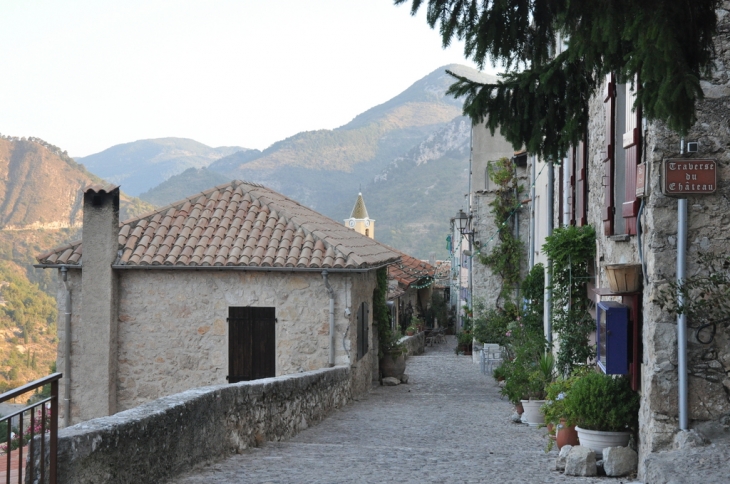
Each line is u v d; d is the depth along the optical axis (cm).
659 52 452
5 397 402
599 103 1035
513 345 1850
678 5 457
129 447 574
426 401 1585
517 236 2638
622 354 757
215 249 1520
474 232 2780
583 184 1169
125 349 1506
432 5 508
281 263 1473
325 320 1492
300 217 1670
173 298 1509
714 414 690
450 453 886
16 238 15475
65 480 491
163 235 1569
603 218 991
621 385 776
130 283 1512
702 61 484
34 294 11238
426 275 3919
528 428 1173
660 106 459
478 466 783
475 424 1219
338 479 682
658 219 703
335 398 1390
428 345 3984
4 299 10625
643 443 716
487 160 3008
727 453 643
